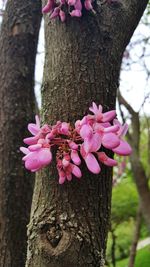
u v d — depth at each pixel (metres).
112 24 0.15
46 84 0.14
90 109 0.13
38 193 0.14
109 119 0.13
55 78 0.14
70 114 0.14
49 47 0.15
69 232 0.13
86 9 0.14
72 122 0.14
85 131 0.12
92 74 0.14
